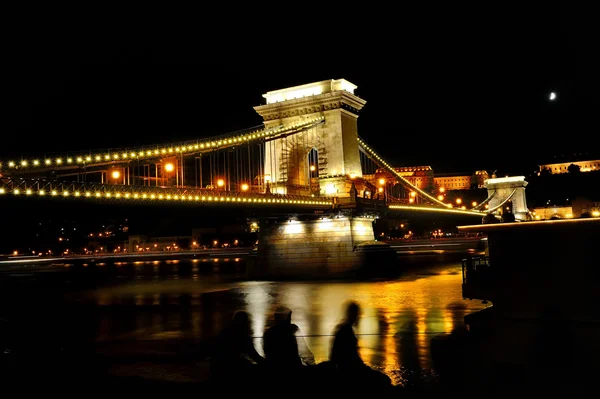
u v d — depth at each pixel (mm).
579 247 12438
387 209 55219
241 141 41969
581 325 12148
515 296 13109
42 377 14445
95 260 90500
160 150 32781
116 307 32500
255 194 39469
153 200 30781
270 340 9086
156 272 75188
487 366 12789
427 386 13180
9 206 26094
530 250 13023
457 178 190750
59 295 41438
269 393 8617
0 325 22250
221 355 9219
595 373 11672
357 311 9305
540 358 12391
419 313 25344
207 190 34781
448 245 82625
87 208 32719
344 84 54094
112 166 29766
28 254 107938
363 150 56562
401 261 72188
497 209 99938
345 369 8805
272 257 51125
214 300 34969
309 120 52906
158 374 15281
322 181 51844
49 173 25359
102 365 16438
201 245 123938
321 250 49281
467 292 13852
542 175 176750
